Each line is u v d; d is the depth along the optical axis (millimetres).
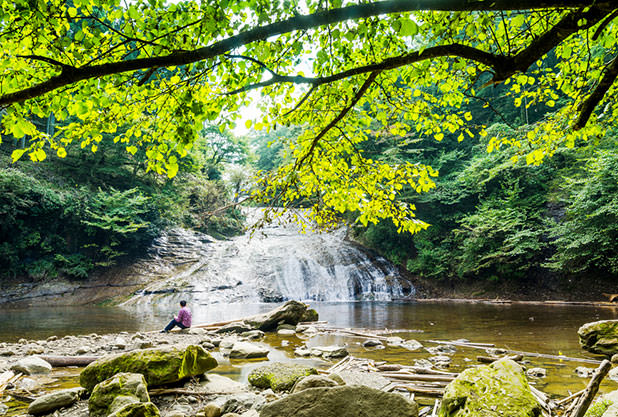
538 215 19312
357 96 3834
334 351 7484
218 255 25516
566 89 4613
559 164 21047
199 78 3303
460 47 2770
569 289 17891
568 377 5695
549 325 11031
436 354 7551
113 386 4473
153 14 3096
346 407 3471
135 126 3629
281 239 29359
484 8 2324
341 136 4844
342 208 5074
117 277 22219
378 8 2432
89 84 3088
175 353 5402
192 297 19984
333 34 3408
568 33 2512
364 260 24797
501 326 11086
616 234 15672
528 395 3559
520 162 19828
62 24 2797
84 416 4379
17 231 20484
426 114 4316
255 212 36344
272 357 7586
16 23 2748
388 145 24234
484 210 20625
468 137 27516
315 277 22797
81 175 25719
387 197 4934
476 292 20578
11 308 17516
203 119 3416
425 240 23938
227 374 6297
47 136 3217
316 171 4949
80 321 13242
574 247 16516
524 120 24781
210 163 40344
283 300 20469
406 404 3457
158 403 4773
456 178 23656
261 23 3164
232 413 4180
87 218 22797
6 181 19250
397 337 9297
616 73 3197
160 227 26656
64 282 20906
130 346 8445
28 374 6199
